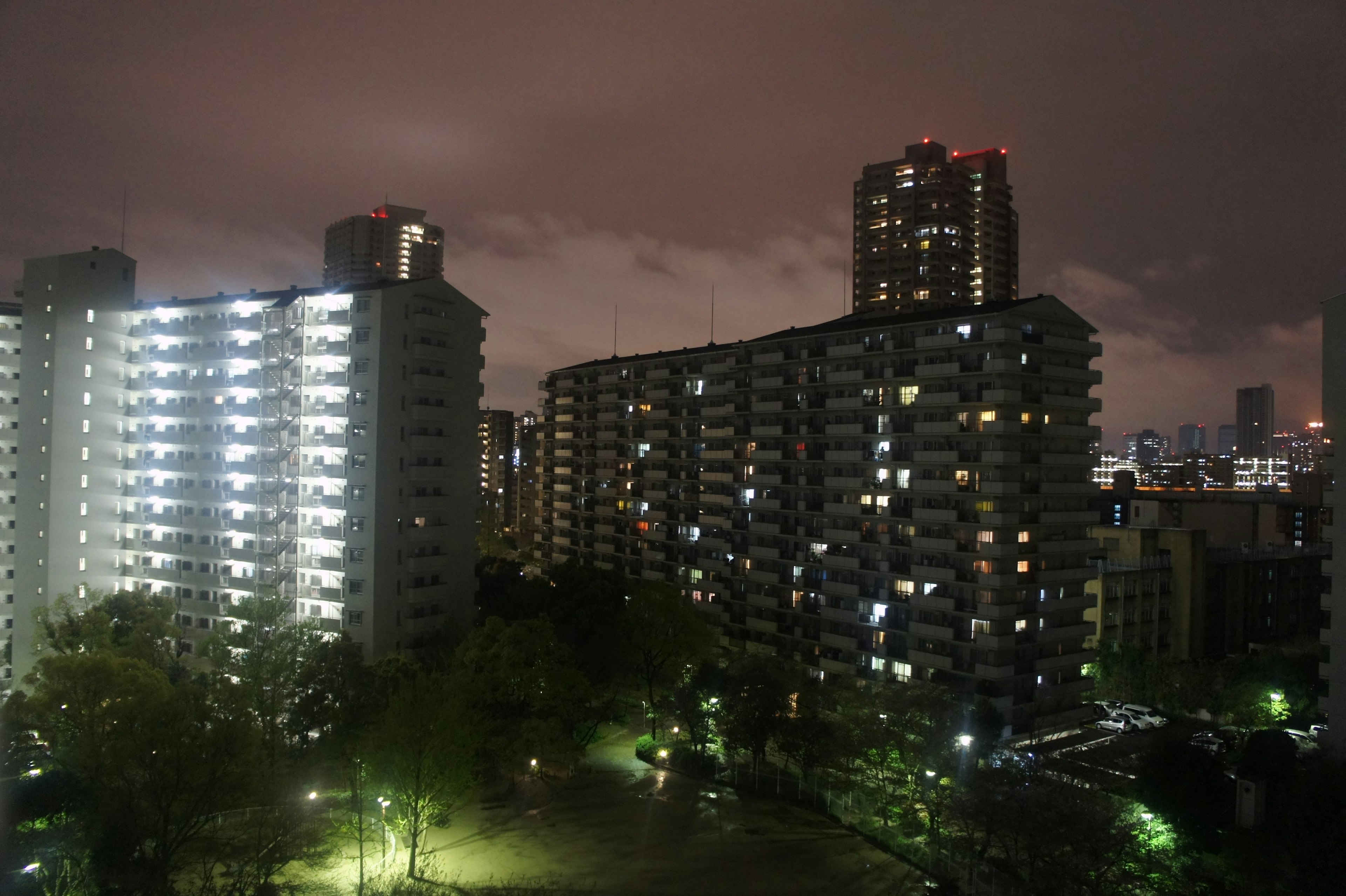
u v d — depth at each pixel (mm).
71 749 49938
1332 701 61000
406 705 53344
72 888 42188
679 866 53062
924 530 86438
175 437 103125
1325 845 44188
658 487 125688
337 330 93250
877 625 89250
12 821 47562
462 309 96750
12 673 100062
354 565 88312
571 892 49344
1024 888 49469
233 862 51469
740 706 68875
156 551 102938
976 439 82188
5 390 107500
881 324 93375
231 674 69125
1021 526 80625
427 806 52031
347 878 50938
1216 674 82875
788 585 100562
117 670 53281
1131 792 55219
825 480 96375
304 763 63719
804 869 52875
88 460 103812
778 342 103375
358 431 88812
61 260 102125
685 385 121562
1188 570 99562
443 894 48531
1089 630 85125
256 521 94750
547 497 150250
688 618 85938
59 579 101062
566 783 67938
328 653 66812
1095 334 88688
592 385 141375
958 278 190500
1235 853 48250
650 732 82500
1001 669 77500
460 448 96125
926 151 195250
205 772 47781
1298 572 113125
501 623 72750
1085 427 85375
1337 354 62250
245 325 98125
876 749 59969
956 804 51344
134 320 107875
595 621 86188
